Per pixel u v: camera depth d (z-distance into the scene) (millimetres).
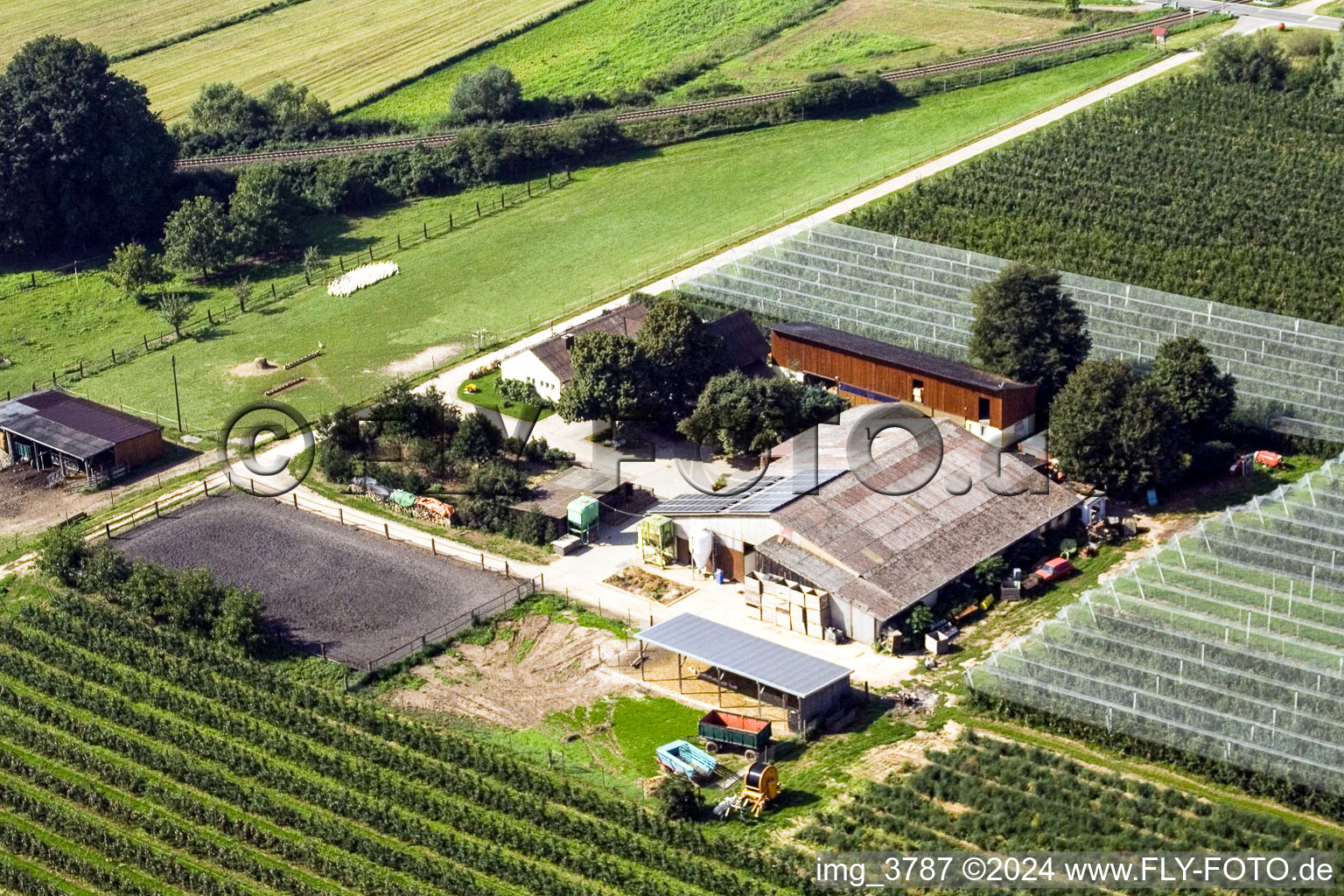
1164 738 102500
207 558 132000
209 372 169125
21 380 171875
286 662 118562
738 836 98438
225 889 96688
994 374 144000
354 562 130750
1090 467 129875
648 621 121312
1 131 199500
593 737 109375
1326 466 131625
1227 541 120812
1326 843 93312
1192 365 136375
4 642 122500
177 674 116875
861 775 103062
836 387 152125
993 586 121125
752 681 112938
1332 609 112062
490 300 181125
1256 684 105250
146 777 107500
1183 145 195375
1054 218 182125
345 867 97438
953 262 171875
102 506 142125
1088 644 111188
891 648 115688
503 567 129375
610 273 184250
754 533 124062
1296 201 181000
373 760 107750
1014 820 96312
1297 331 154125
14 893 99000
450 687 115438
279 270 196000
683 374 146625
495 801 102500
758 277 173750
